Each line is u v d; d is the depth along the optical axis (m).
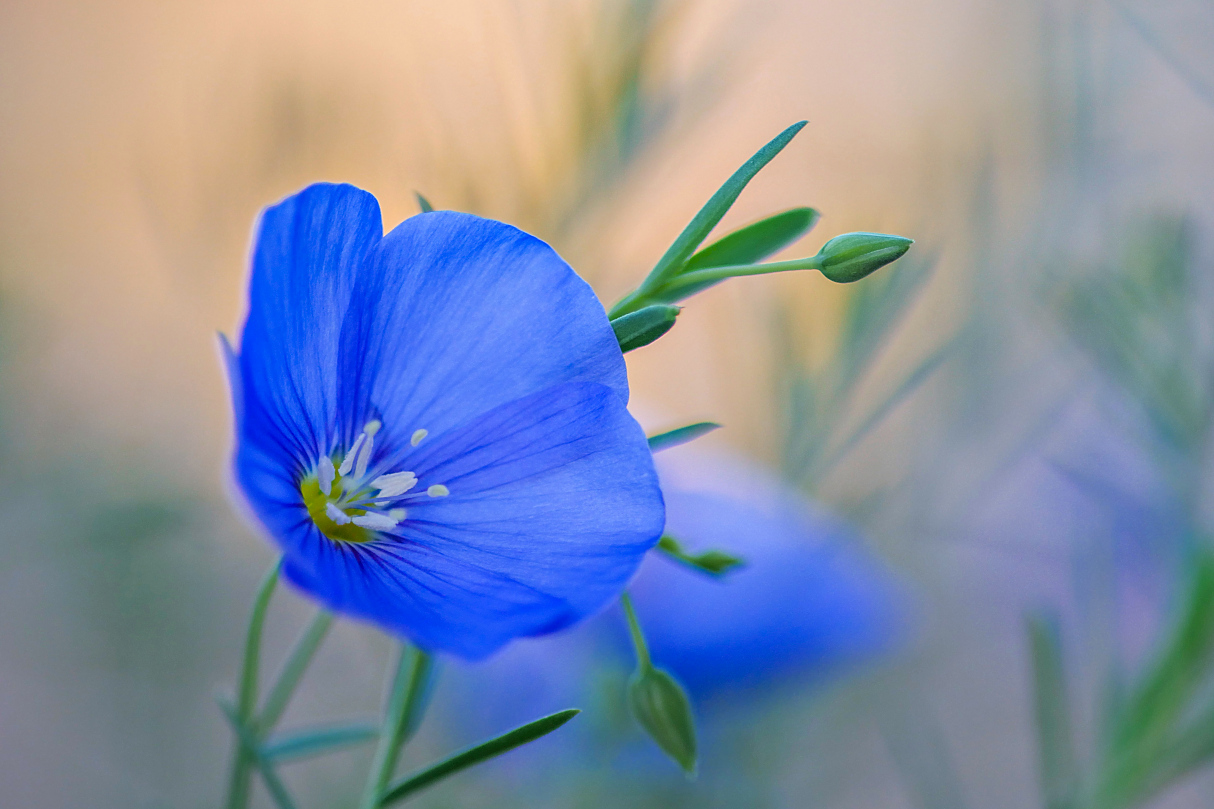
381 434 0.24
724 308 0.37
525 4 0.31
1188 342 0.34
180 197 0.35
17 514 0.36
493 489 0.24
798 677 0.30
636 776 0.34
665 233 0.35
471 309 0.23
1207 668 0.30
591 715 0.31
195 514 0.37
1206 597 0.29
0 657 0.40
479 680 0.31
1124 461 0.39
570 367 0.23
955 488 0.39
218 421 0.40
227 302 0.34
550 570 0.23
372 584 0.23
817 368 0.34
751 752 0.36
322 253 0.23
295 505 0.23
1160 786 0.30
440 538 0.23
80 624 0.40
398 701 0.24
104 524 0.36
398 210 0.32
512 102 0.31
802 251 0.37
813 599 0.30
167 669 0.40
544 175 0.30
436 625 0.22
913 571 0.40
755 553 0.30
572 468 0.23
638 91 0.30
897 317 0.34
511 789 0.34
